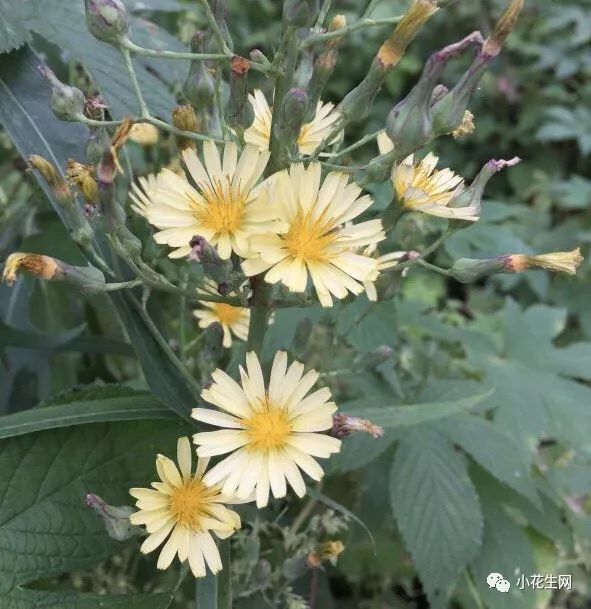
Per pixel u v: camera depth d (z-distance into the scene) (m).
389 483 0.17
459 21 0.43
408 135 0.10
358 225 0.10
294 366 0.10
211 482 0.09
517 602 0.16
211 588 0.11
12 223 0.17
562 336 0.33
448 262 0.27
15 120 0.12
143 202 0.11
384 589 0.19
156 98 0.14
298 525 0.15
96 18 0.10
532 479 0.16
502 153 0.42
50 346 0.14
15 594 0.11
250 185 0.10
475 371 0.19
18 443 0.11
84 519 0.11
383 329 0.16
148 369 0.11
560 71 0.41
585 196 0.35
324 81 0.10
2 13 0.12
